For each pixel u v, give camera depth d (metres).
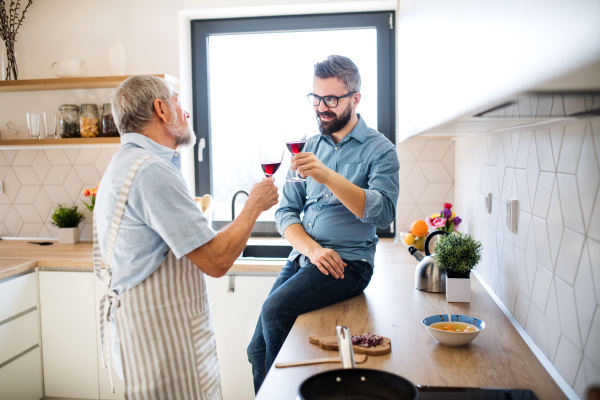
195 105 2.78
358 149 1.47
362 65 2.67
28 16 2.70
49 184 2.75
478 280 1.67
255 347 1.47
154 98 1.20
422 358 0.97
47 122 2.56
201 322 1.24
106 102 2.64
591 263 0.78
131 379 1.17
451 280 1.37
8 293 2.05
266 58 2.73
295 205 1.62
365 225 1.44
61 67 2.49
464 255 1.36
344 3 2.50
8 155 2.78
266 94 2.74
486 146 1.63
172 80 2.51
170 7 2.58
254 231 2.75
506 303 1.33
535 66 0.46
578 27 0.37
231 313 2.14
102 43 2.64
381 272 1.76
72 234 2.62
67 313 2.21
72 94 2.66
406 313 1.27
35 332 2.21
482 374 0.90
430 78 1.21
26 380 2.16
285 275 1.55
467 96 0.76
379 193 1.34
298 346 1.04
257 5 2.53
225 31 2.71
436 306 1.34
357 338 1.04
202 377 1.21
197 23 2.72
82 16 2.65
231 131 2.78
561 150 0.93
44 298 2.23
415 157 2.49
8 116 2.74
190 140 1.35
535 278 1.08
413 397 0.68
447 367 0.93
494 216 1.50
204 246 1.10
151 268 1.13
